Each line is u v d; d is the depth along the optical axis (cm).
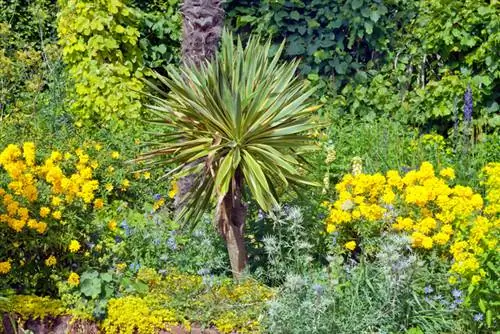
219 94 550
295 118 567
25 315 536
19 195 568
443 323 522
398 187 584
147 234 623
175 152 566
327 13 895
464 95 809
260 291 552
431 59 909
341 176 717
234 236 580
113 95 888
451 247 525
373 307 522
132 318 530
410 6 923
